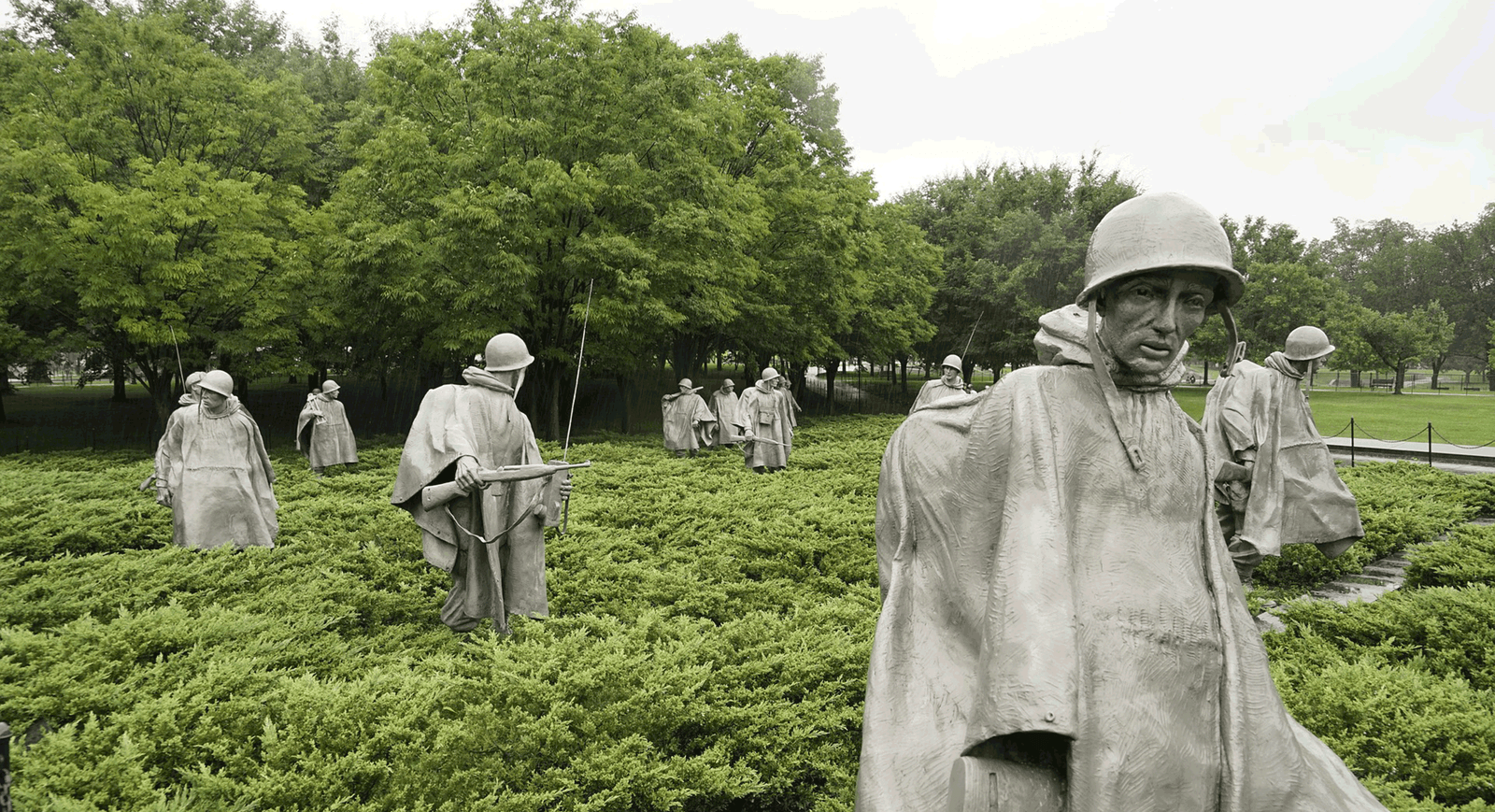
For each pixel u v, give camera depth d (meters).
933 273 42.97
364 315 24.38
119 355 25.86
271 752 4.19
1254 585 8.80
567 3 25.17
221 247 22.16
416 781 4.11
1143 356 1.97
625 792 4.09
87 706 4.85
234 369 24.94
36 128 22.22
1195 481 2.06
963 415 2.17
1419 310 67.31
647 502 12.64
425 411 6.77
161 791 3.80
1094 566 1.91
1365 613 6.51
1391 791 3.96
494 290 21.84
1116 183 45.78
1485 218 86.00
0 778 2.81
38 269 20.94
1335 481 8.98
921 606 2.13
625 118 24.20
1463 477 15.40
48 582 7.40
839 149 36.19
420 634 6.97
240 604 7.07
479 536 6.80
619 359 27.25
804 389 49.59
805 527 10.52
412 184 23.23
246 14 36.16
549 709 4.81
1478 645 5.86
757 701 5.19
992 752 1.82
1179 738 1.83
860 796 1.93
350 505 11.70
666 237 23.52
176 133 24.55
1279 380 8.80
